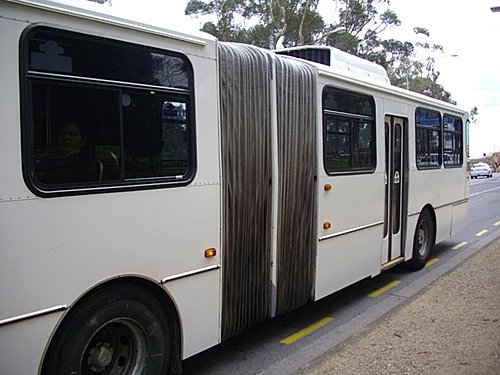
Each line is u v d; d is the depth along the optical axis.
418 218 7.77
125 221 3.28
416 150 7.61
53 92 2.92
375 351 4.33
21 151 2.75
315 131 5.13
